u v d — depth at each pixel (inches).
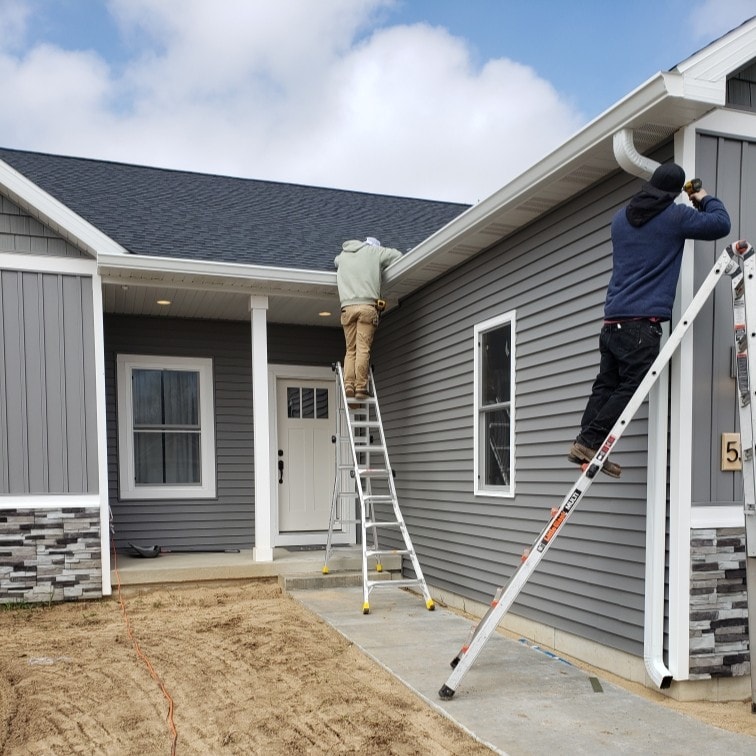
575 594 176.9
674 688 144.4
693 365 146.2
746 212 152.9
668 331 146.2
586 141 153.4
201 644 187.6
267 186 400.8
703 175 148.9
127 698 147.2
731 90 152.2
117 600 241.3
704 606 145.0
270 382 328.8
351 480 336.8
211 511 314.2
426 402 269.0
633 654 156.6
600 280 170.9
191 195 354.9
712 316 148.7
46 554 234.2
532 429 197.8
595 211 173.2
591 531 171.5
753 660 137.3
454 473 245.1
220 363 319.6
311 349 337.1
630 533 158.2
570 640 178.4
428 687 146.9
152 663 171.2
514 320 208.2
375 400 261.9
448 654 172.1
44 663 171.6
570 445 180.4
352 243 267.4
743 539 148.4
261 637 193.0
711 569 145.6
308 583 257.8
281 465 330.3
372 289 260.4
